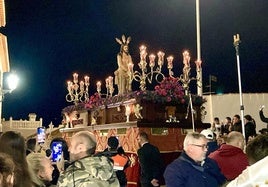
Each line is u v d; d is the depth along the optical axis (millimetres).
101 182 4617
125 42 16125
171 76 13281
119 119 13727
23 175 3580
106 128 13883
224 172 6555
